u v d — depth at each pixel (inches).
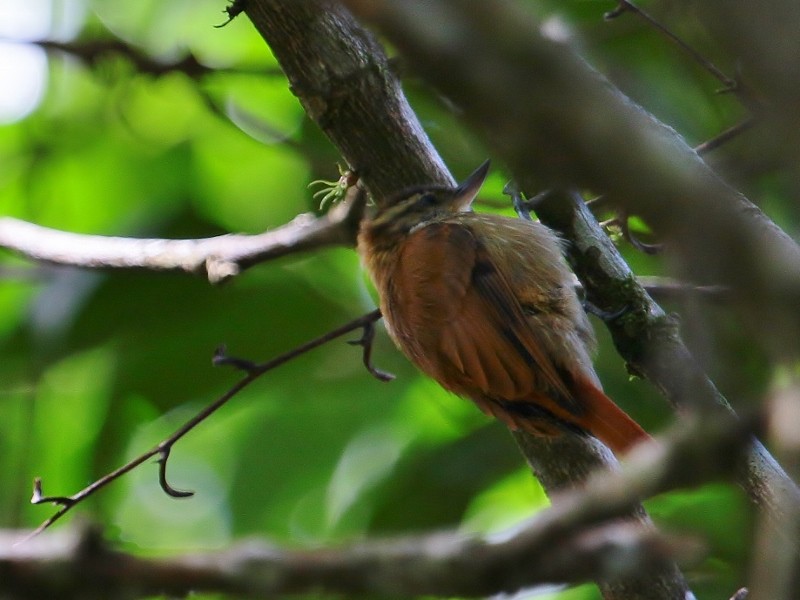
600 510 114.8
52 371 468.4
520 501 469.7
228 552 126.4
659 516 367.2
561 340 323.9
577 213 309.3
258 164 531.2
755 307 103.6
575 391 306.3
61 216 518.6
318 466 484.1
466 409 471.8
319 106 309.9
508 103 99.8
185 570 124.3
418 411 492.7
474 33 98.2
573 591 397.4
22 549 121.6
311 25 300.4
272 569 124.6
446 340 326.3
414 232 344.5
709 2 101.0
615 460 324.8
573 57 103.2
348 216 328.8
